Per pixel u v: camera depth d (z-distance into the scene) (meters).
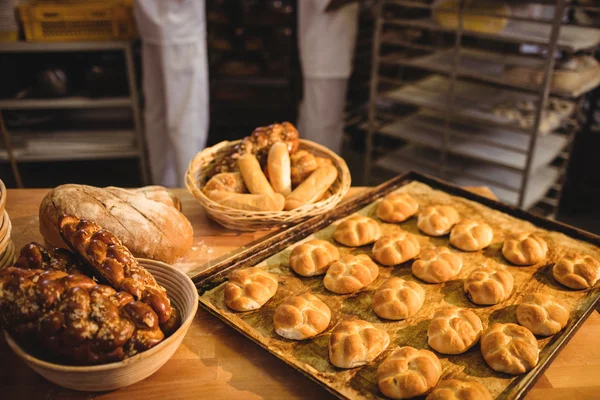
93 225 1.26
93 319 1.07
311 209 1.78
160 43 3.32
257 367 1.31
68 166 4.55
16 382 1.24
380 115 3.77
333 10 3.47
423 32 3.61
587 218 3.88
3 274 1.12
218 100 4.25
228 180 1.84
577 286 1.54
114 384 1.14
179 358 1.32
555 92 2.68
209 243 1.77
